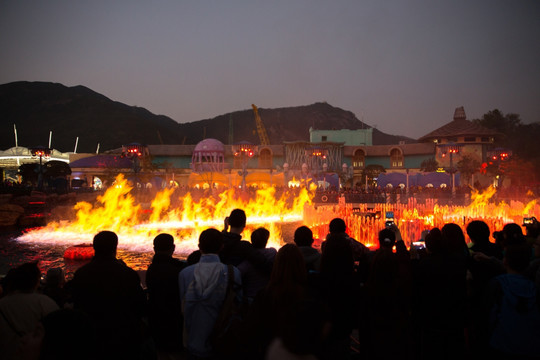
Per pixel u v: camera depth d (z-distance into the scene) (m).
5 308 3.70
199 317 4.23
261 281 4.82
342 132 119.88
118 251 21.64
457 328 4.57
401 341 4.11
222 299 4.24
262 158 100.31
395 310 4.13
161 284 5.19
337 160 100.62
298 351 2.60
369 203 47.78
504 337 4.16
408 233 21.86
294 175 84.12
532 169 74.44
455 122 100.19
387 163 101.81
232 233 5.26
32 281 3.88
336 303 4.25
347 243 4.44
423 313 4.68
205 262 4.39
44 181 57.03
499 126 119.75
